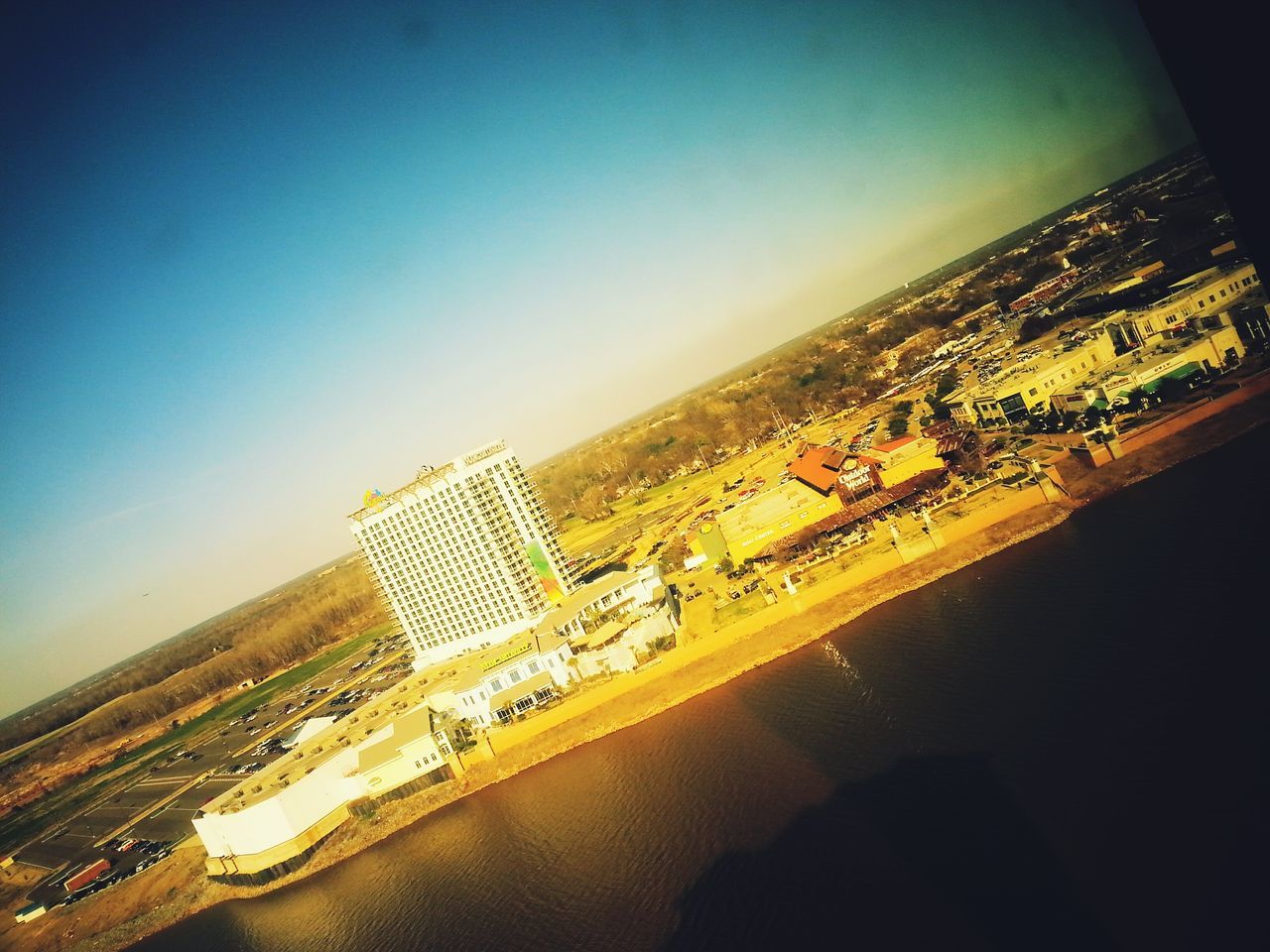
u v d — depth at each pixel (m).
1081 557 83.38
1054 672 66.69
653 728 92.81
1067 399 113.75
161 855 125.62
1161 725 55.75
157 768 194.50
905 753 64.88
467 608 149.62
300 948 83.31
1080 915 45.03
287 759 123.06
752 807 67.06
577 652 110.12
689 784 76.06
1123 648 65.62
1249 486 80.50
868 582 99.25
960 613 84.31
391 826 101.94
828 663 87.12
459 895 77.88
